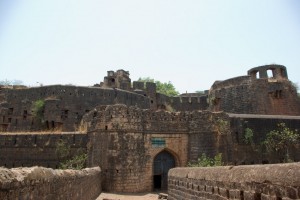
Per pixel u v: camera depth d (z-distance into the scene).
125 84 58.81
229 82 46.28
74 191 11.13
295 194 4.58
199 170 9.97
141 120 26.50
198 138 27.41
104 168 24.39
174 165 27.47
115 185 23.91
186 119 28.30
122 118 25.58
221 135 27.31
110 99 51.59
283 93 42.66
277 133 29.19
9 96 51.78
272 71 44.94
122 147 24.95
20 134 32.94
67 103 49.03
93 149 25.59
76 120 48.47
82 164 27.78
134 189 24.44
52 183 7.80
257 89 43.16
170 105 61.69
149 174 25.75
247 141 28.73
